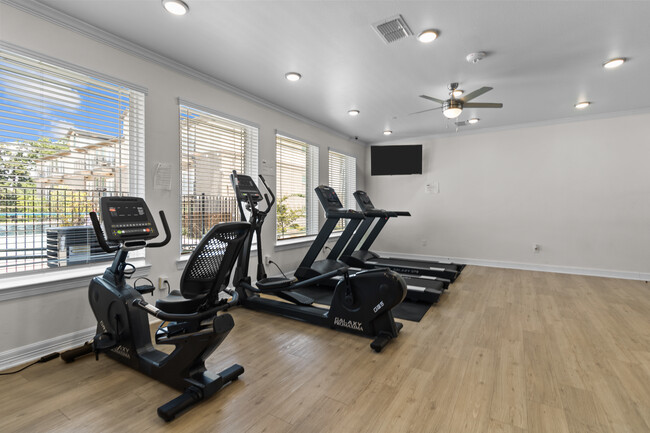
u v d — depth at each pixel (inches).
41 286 86.3
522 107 173.0
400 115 187.3
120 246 80.1
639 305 133.8
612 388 73.4
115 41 100.6
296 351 92.9
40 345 86.7
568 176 195.2
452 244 233.0
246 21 93.0
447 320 117.7
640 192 177.9
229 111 142.4
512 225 212.1
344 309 106.3
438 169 237.1
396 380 77.2
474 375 79.4
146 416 63.8
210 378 71.6
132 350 80.6
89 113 98.6
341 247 175.3
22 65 84.4
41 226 90.4
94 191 100.7
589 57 115.2
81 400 68.9
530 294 151.4
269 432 59.4
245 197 124.3
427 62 119.0
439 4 85.5
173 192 119.8
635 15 89.7
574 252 194.7
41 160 89.4
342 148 237.6
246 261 134.6
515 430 59.8
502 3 85.1
